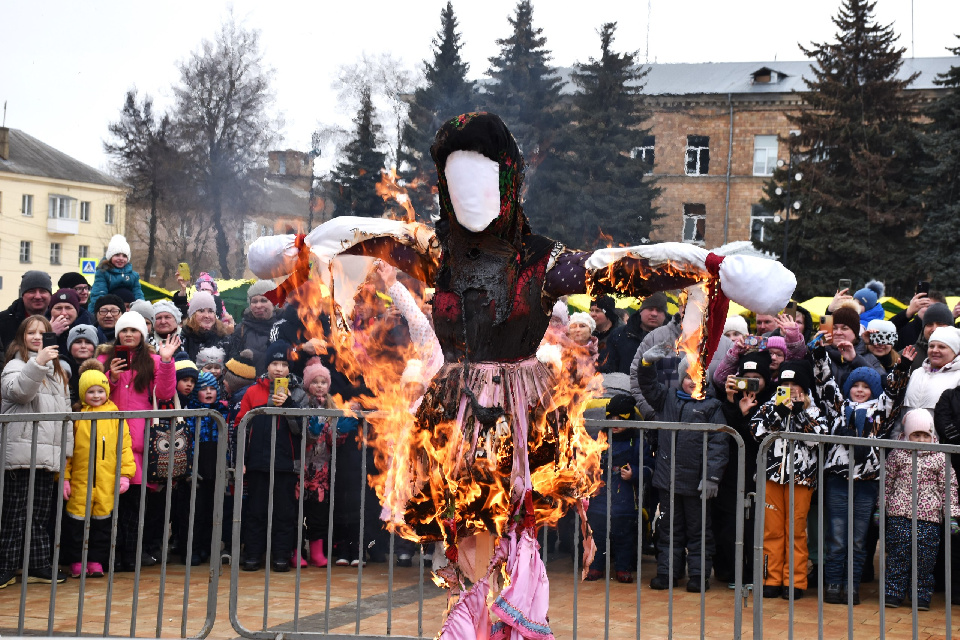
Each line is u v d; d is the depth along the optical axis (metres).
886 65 33.00
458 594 3.67
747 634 5.71
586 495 4.02
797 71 42.28
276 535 7.05
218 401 7.32
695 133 41.22
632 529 6.99
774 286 3.30
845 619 6.14
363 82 26.27
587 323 7.22
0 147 53.88
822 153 32.94
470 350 3.52
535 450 3.57
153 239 35.44
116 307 7.90
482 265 3.52
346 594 6.35
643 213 30.33
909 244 31.73
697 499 6.70
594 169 30.09
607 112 30.38
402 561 7.18
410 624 5.66
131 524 6.94
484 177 3.38
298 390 7.06
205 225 35.88
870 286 13.72
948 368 6.75
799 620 6.08
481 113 3.44
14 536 6.16
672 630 5.56
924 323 7.65
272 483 5.20
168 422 6.96
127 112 33.94
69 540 6.62
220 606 5.99
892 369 7.14
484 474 3.46
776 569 6.62
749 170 40.78
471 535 3.60
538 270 3.54
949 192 31.02
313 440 7.01
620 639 5.56
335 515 7.13
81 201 56.62
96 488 6.59
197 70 33.44
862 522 6.52
